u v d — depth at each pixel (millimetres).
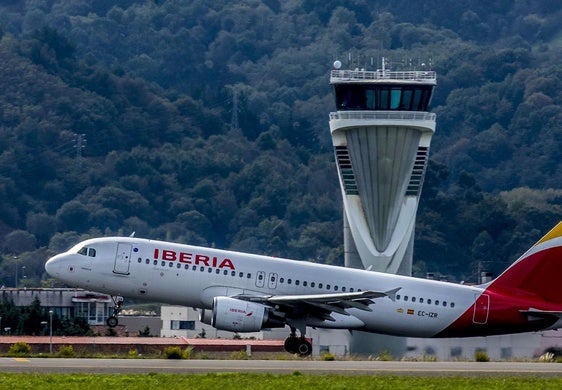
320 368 196875
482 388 172500
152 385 169625
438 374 190125
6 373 179500
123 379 174250
